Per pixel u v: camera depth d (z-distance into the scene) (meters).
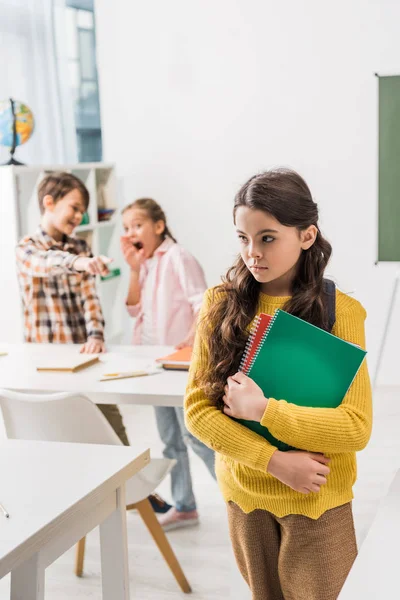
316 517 1.34
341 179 4.42
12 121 3.74
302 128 4.44
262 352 1.33
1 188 3.62
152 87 4.65
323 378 1.32
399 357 4.48
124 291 4.80
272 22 4.39
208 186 4.65
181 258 3.15
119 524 1.56
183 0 4.52
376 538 1.13
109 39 4.67
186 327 3.21
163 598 2.36
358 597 0.95
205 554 2.64
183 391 2.32
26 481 1.47
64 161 4.68
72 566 2.60
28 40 4.43
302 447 1.30
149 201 3.22
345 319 1.39
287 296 1.41
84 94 4.86
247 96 4.50
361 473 3.29
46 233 3.30
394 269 4.37
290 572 1.39
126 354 2.88
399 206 4.25
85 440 2.14
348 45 4.29
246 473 1.39
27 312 3.34
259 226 1.29
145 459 1.63
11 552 1.19
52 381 2.49
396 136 4.20
